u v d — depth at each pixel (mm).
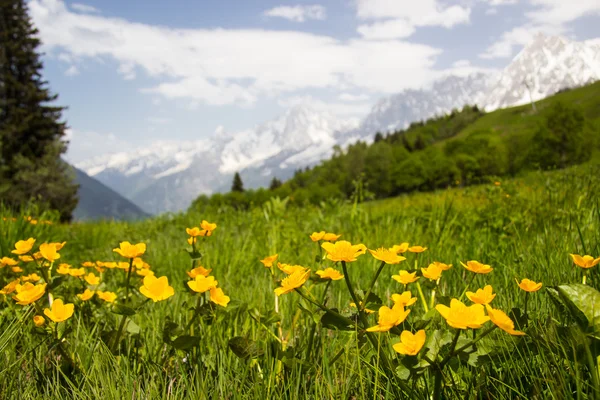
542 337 1362
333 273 1373
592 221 3225
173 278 3779
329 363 1504
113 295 2055
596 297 1181
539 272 2334
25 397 1463
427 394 1271
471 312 1025
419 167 98812
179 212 9227
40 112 47281
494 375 1448
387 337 1416
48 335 1763
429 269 1498
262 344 1771
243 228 6570
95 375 1543
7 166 41438
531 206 4875
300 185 174625
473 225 4734
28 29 49562
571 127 66438
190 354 1712
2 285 2209
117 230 7938
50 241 5355
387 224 5258
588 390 1177
